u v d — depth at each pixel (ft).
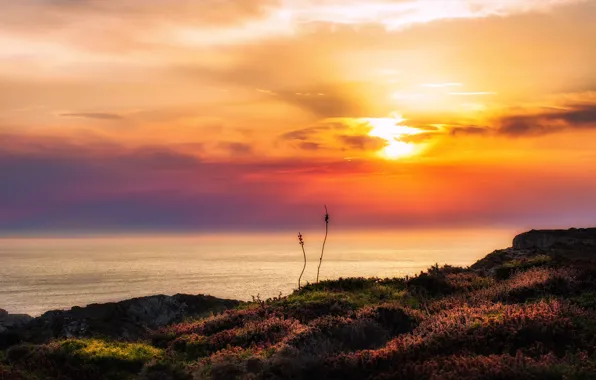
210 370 57.21
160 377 55.77
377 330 63.62
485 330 53.01
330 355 55.52
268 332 71.97
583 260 97.66
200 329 82.58
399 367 47.32
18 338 91.50
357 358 51.44
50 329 95.91
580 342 49.29
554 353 47.80
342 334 62.59
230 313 90.53
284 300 94.48
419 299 88.12
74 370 60.03
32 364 60.75
